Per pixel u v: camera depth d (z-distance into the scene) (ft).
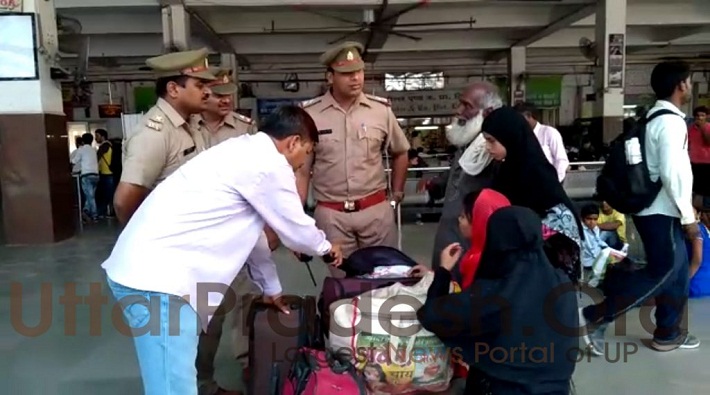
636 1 34.83
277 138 6.05
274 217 5.89
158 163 7.02
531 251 6.75
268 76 52.47
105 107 48.80
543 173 7.87
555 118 53.21
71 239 22.63
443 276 7.12
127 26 33.88
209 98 8.25
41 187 21.27
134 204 6.88
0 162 21.02
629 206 9.20
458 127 9.07
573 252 7.88
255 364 7.30
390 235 9.55
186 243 5.58
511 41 42.60
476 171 8.68
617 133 28.94
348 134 9.07
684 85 9.14
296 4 27.99
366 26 32.22
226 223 5.73
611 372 8.95
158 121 7.09
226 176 5.68
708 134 16.47
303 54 43.65
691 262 9.57
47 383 8.92
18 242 21.36
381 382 7.08
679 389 8.34
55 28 21.94
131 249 5.56
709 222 14.23
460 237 8.95
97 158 30.37
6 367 9.54
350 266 8.61
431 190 12.84
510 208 6.81
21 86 20.75
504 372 6.71
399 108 53.16
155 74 7.28
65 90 42.52
